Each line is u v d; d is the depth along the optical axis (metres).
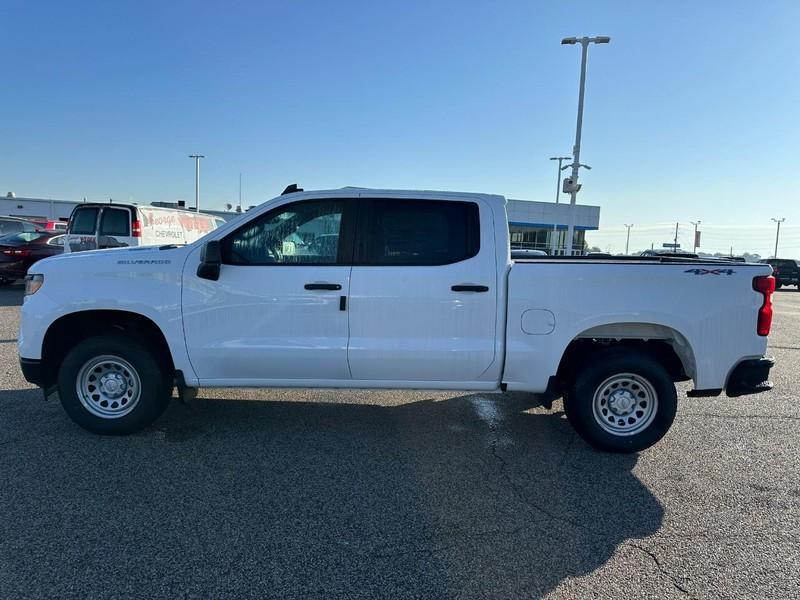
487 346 4.33
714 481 4.00
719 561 2.98
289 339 4.36
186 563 2.84
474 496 3.69
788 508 3.60
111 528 3.16
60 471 3.89
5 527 3.14
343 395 6.02
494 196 4.47
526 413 5.53
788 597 2.68
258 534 3.14
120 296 4.36
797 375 7.54
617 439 4.41
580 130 23.72
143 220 12.98
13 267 13.73
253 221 4.41
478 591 2.69
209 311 4.36
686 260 4.85
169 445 4.43
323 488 3.75
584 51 23.12
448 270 4.32
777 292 28.42
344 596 2.62
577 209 48.62
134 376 4.47
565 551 3.05
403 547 3.05
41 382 4.51
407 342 4.33
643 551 3.07
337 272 4.33
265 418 5.17
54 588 2.62
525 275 4.30
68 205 52.03
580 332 4.32
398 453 4.41
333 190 4.45
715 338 4.32
